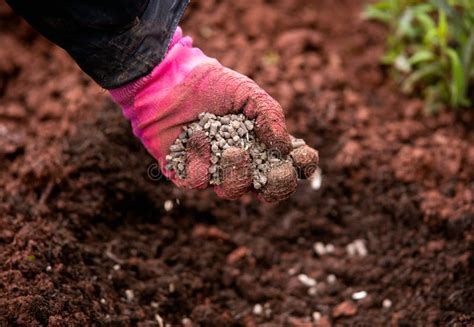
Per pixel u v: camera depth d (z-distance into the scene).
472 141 1.30
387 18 1.42
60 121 1.30
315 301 1.18
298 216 1.26
